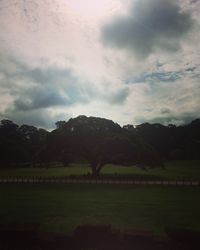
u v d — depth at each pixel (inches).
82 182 2106.3
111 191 1787.6
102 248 660.7
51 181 2178.9
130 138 2615.7
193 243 643.5
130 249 648.4
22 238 681.0
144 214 1202.0
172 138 5260.8
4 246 671.1
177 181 2089.1
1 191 1854.1
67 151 2677.2
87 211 1259.8
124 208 1320.1
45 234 716.7
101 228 669.3
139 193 1708.9
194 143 5132.9
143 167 2687.0
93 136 2551.7
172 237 656.4
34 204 1427.2
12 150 4335.6
